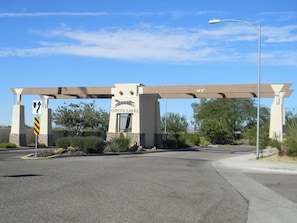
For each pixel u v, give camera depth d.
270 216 10.98
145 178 17.83
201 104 94.19
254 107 90.62
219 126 79.81
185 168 23.73
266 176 21.08
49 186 14.34
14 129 44.78
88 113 59.19
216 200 12.93
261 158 32.56
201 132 80.06
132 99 44.22
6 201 11.30
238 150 51.44
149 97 47.09
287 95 37.59
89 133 57.66
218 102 90.19
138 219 9.63
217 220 9.98
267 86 38.31
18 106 45.06
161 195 13.33
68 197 12.23
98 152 34.81
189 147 57.59
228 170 23.89
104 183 15.66
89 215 9.84
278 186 17.19
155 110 48.59
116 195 12.94
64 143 34.44
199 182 17.31
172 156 34.97
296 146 30.91
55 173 18.45
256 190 15.81
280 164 27.58
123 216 9.88
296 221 10.48
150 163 26.27
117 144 38.72
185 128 83.25
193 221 9.71
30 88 45.34
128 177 17.94
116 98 44.88
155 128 48.72
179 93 42.56
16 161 24.83
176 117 83.12
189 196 13.42
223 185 16.78
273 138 34.38
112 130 44.84
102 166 22.75
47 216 9.56
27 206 10.68
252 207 12.16
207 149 53.59
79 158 28.88
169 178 18.23
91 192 13.34
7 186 14.02
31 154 30.11
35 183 14.98
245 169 24.69
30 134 49.00
